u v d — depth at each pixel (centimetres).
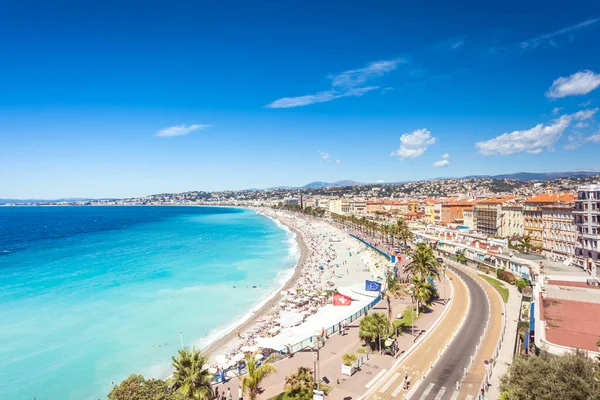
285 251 16962
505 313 6781
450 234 14625
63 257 15188
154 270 12450
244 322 7450
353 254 15650
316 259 14625
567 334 3869
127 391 3077
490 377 4400
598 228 8562
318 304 8438
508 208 13762
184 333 6931
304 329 6250
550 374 2678
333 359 5069
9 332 6881
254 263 13900
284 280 11131
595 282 5994
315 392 3884
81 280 10962
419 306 7294
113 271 12294
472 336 5725
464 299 7769
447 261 12056
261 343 5600
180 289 9981
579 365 2695
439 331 6000
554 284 5934
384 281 9550
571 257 9450
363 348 5331
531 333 4778
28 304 8544
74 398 4825
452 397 4003
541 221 11694
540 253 11481
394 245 15912
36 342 6456
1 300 8862
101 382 5194
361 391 4197
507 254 10219
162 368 5578
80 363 5712
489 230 15300
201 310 8238
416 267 7762
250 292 9756
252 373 3631
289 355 5244
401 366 4788
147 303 8700
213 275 11738
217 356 5341
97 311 8081
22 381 5197
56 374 5391
